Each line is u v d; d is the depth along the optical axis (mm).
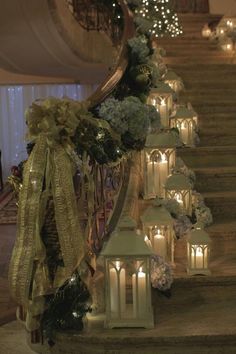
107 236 3102
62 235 2334
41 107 2348
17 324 3205
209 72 6020
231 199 3676
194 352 2445
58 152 2355
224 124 4711
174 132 3906
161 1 7754
